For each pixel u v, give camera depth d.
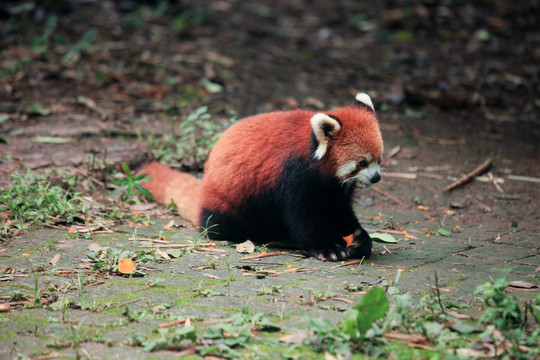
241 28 25.16
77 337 5.78
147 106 15.87
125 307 6.52
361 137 8.21
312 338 5.64
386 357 5.46
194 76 18.44
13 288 7.00
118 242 8.73
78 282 7.16
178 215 10.36
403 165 13.07
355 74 20.00
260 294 6.89
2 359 5.38
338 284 7.28
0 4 22.14
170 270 7.70
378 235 8.95
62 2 23.81
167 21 24.25
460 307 6.53
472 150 14.17
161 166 11.16
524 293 7.01
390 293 6.90
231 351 5.47
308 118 8.76
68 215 9.59
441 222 10.26
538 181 12.29
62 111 15.05
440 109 17.41
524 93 18.78
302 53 22.34
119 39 21.39
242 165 8.85
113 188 11.23
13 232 8.98
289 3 29.61
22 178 10.47
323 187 8.43
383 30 25.47
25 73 17.30
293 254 8.67
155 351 5.56
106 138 13.53
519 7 27.06
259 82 18.66
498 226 10.12
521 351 5.50
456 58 22.09
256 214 9.05
